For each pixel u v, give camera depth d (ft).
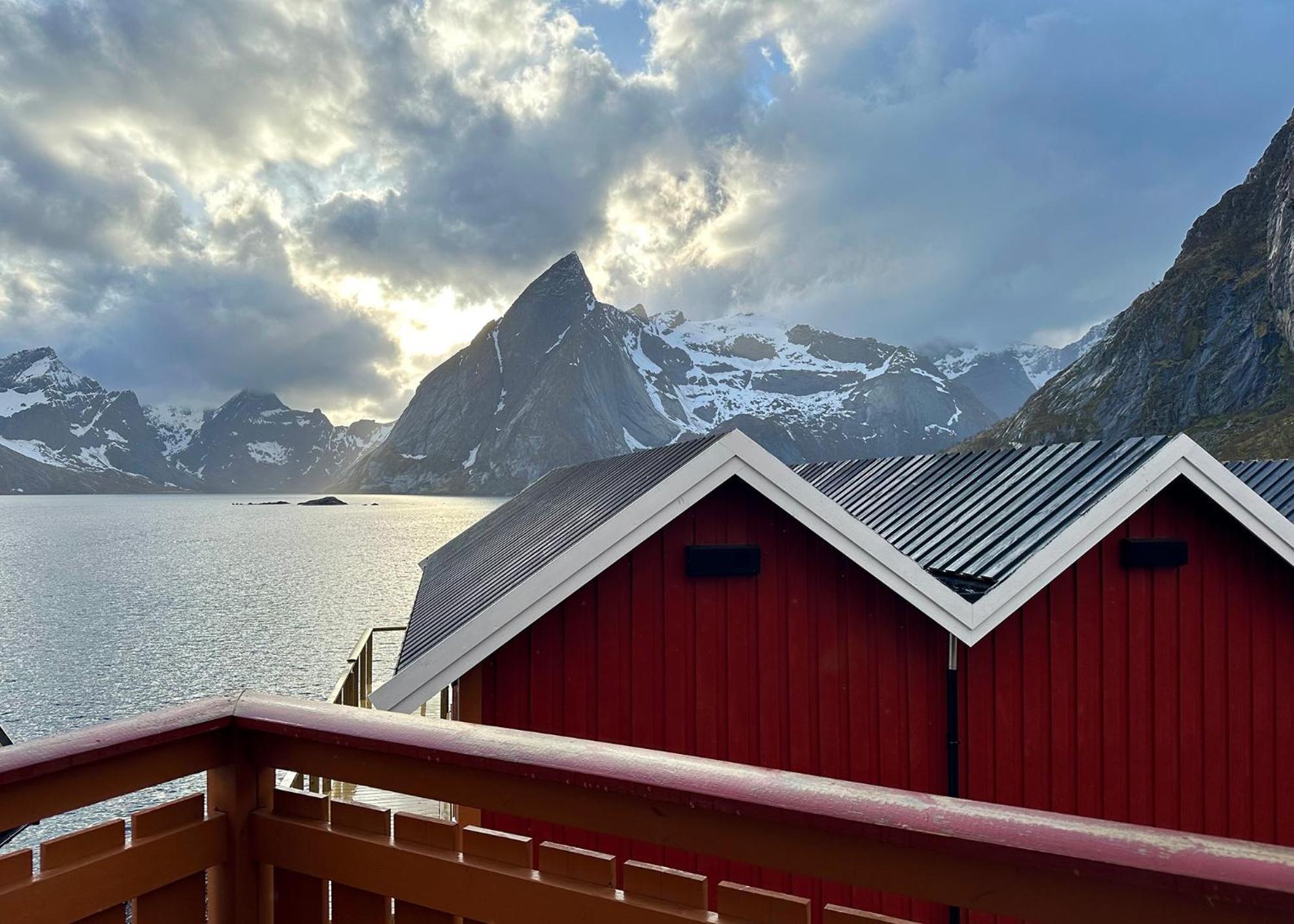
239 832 6.39
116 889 5.65
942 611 21.62
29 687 106.52
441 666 18.78
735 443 20.70
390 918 6.05
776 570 22.40
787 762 22.20
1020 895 4.17
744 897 4.86
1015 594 21.80
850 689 22.77
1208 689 24.56
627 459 30.53
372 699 18.51
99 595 188.03
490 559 28.53
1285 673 25.12
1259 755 24.81
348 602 177.58
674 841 5.08
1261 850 3.74
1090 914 4.02
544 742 5.49
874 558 21.40
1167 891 3.77
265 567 252.01
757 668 22.18
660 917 4.99
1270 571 25.09
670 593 21.65
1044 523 23.31
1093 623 23.95
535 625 20.68
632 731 21.21
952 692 23.17
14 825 5.11
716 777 4.89
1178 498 24.40
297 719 6.07
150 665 117.70
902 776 22.99
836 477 37.01
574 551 19.53
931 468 31.60
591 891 5.23
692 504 20.84
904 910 21.13
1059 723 23.65
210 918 6.36
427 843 5.86
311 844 6.17
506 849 5.58
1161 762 24.14
